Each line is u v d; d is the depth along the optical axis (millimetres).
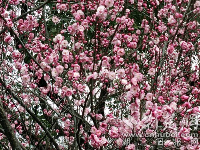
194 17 4516
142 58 4277
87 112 3416
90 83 3197
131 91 2648
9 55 4051
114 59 3402
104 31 4383
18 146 3359
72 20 4945
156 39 3980
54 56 3299
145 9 5059
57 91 3707
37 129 4551
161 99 2895
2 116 3322
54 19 4242
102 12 3084
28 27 3742
